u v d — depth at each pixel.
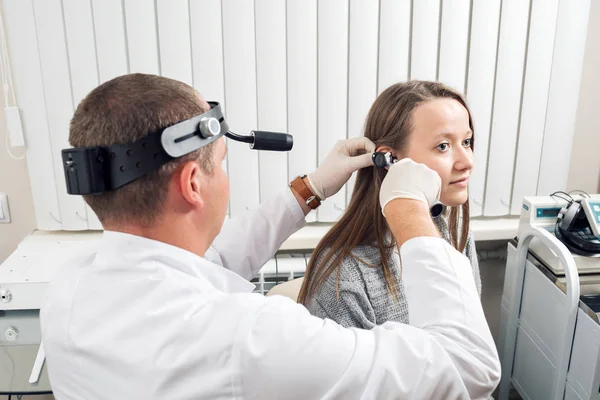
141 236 0.72
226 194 0.78
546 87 1.89
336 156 1.13
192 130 0.69
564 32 1.84
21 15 1.65
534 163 1.98
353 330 0.68
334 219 1.95
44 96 1.73
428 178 0.81
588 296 1.52
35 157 1.78
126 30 1.70
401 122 1.07
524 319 1.78
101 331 0.66
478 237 1.93
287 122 1.83
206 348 0.62
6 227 1.88
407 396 0.63
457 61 1.83
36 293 1.51
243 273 1.12
